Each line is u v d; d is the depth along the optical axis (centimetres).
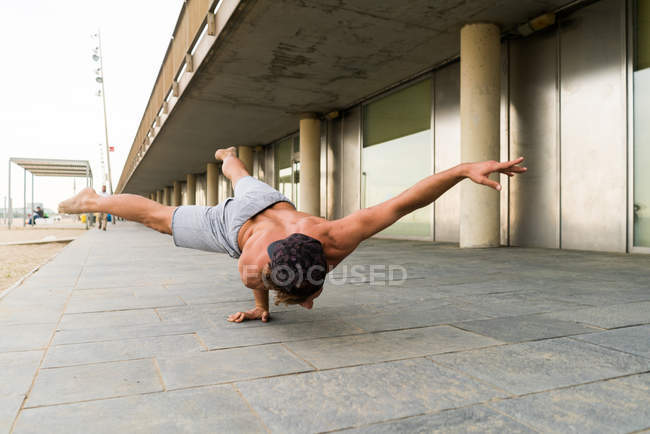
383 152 1325
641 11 722
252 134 1897
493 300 349
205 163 2788
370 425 144
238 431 141
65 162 2858
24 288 419
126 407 160
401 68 1116
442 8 806
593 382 179
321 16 852
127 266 603
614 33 754
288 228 226
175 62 1364
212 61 1074
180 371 196
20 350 226
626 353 214
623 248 741
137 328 270
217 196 2748
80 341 243
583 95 800
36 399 167
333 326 273
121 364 205
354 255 738
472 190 859
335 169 1562
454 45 976
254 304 343
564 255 702
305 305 214
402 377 187
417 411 154
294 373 193
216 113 1539
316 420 148
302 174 1560
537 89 875
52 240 1464
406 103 1228
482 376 187
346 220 220
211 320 290
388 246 951
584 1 783
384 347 229
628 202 734
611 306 322
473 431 139
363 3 799
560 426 142
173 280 470
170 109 1533
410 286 418
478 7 798
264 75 1166
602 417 148
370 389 174
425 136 1162
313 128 1545
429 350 223
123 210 282
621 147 743
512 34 912
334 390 174
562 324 271
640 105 723
